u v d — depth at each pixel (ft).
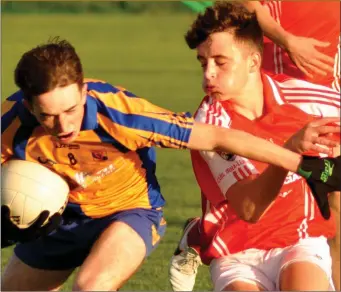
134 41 325.21
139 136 45.98
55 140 47.01
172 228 78.54
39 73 43.01
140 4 454.40
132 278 63.62
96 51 290.15
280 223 49.24
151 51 294.25
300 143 44.78
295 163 44.55
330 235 50.39
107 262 45.85
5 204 47.09
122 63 256.93
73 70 43.70
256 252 49.16
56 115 43.98
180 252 56.59
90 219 49.42
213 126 46.19
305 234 49.24
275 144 46.91
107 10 454.40
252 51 50.65
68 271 52.47
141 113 45.85
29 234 47.57
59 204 47.78
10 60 244.22
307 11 65.67
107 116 45.80
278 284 47.73
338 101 54.75
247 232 49.24
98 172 47.98
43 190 47.26
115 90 46.62
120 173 48.34
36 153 47.73
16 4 434.30
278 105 51.52
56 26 369.09
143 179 49.62
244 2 61.93
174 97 179.42
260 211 47.26
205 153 49.16
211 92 50.62
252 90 51.03
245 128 50.57
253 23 50.75
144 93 187.01
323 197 44.60
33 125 47.03
